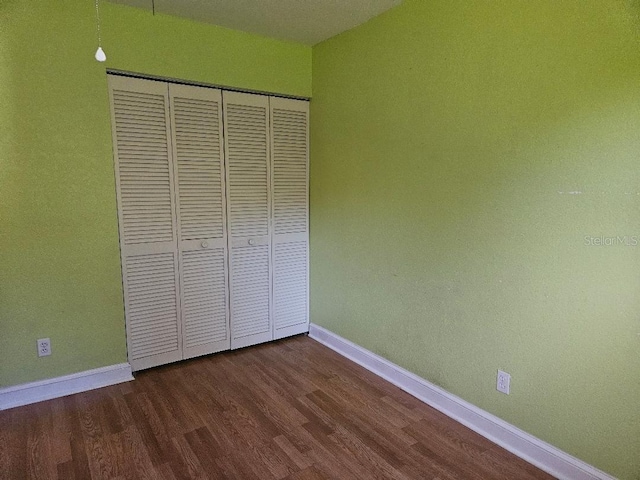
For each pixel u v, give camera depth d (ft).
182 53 8.26
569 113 5.26
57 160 7.28
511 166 5.97
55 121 7.20
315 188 10.40
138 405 7.49
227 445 6.40
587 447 5.43
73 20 7.18
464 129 6.58
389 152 8.06
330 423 7.01
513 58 5.81
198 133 8.80
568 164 5.32
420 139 7.37
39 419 6.98
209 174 9.04
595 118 5.02
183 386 8.21
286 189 10.24
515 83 5.81
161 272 8.69
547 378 5.79
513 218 6.01
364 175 8.75
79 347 7.86
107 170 7.77
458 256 6.88
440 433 6.75
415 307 7.81
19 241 7.11
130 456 6.11
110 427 6.81
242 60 9.01
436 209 7.20
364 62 8.46
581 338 5.37
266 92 9.52
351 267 9.40
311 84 10.10
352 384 8.38
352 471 5.86
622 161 4.83
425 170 7.32
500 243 6.22
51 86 7.11
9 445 6.31
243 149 9.44
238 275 9.77
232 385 8.29
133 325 8.49
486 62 6.16
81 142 7.47
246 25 8.59
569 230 5.38
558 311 5.58
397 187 7.96
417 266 7.68
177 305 8.99
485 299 6.52
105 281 7.98
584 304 5.30
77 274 7.68
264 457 6.14
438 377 7.47
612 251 4.99
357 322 9.38
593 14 4.94
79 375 7.89
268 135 9.77
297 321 10.93
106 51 7.50
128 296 8.36
